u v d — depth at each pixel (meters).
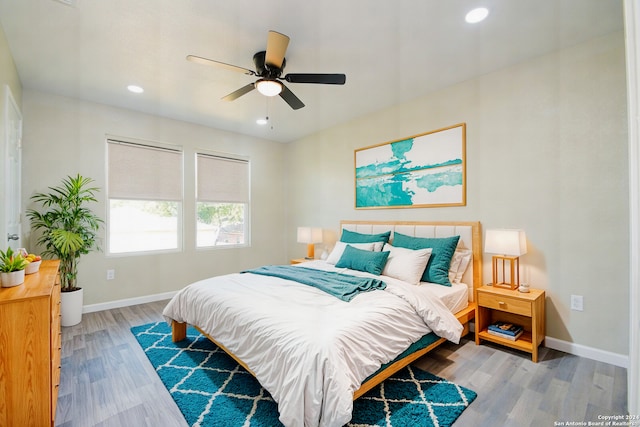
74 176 3.42
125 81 3.04
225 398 1.90
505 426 1.66
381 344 1.82
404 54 2.56
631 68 0.95
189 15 2.07
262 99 3.50
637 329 0.97
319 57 2.60
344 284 2.45
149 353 2.52
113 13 2.05
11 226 2.54
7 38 2.30
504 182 2.80
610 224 2.29
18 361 1.50
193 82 3.06
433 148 3.30
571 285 2.46
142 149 3.94
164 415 1.76
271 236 5.30
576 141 2.43
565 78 2.47
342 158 4.36
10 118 2.49
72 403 1.87
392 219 3.72
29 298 1.51
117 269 3.74
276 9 2.01
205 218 4.60
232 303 2.13
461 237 3.04
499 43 2.41
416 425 1.65
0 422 1.47
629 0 0.95
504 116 2.79
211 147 4.57
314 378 1.42
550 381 2.08
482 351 2.53
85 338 2.82
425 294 2.37
